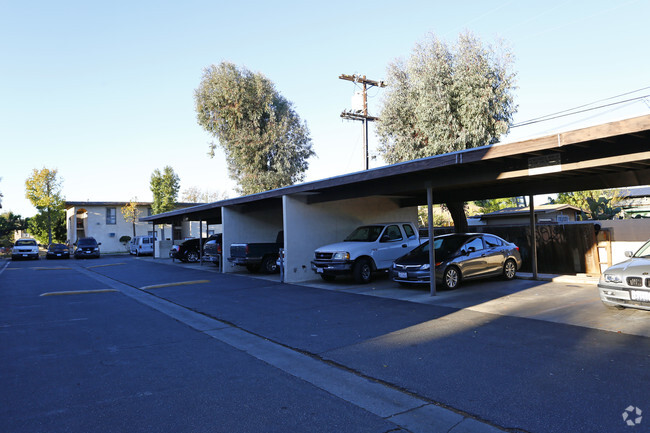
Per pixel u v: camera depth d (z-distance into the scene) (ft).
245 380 17.28
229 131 98.89
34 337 24.68
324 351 21.15
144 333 25.71
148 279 56.13
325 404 14.79
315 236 51.55
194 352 21.47
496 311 28.66
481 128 53.72
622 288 24.76
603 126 22.43
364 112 76.13
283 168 98.58
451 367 18.10
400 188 38.42
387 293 37.91
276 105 102.78
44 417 13.82
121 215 143.43
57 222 153.07
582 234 46.62
